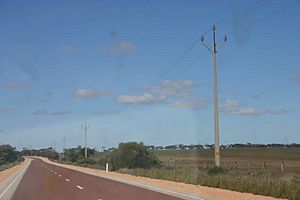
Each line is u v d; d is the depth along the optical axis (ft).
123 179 130.62
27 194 83.20
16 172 205.36
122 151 211.82
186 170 132.36
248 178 86.69
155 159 218.79
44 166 296.10
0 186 110.83
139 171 154.20
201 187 92.68
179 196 74.08
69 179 133.39
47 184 111.24
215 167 113.80
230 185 87.04
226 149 414.41
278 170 123.44
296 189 68.18
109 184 108.37
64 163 387.96
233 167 146.00
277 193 70.28
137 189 90.89
